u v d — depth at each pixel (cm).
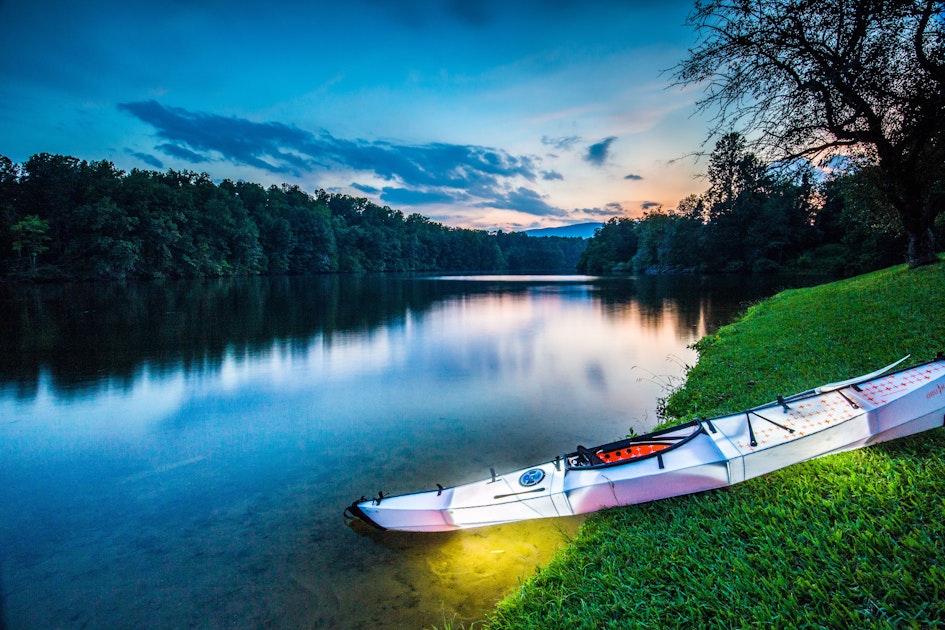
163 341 1917
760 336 1265
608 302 3403
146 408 1062
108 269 5953
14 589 470
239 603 436
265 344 1853
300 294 4512
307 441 845
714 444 457
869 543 336
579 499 473
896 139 1289
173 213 7094
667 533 413
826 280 4100
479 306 3344
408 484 665
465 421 920
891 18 928
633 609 340
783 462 436
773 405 482
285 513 598
